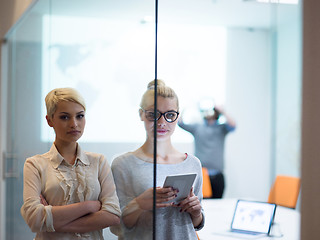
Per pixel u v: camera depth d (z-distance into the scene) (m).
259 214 2.38
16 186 2.76
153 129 1.23
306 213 1.64
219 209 3.12
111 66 1.41
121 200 1.35
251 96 5.18
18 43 2.81
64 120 1.53
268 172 5.20
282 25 1.95
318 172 1.60
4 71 3.24
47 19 2.07
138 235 1.27
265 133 5.20
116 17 1.40
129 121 1.32
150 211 1.24
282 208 2.55
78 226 1.42
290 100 1.94
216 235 2.33
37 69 2.24
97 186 1.42
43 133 1.97
